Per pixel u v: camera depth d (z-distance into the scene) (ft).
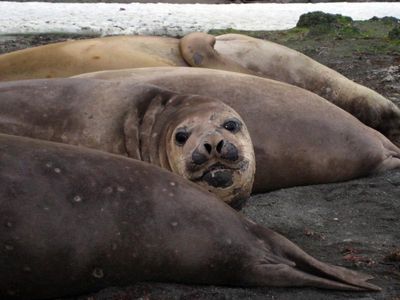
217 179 17.98
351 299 15.48
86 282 14.52
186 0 112.47
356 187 23.26
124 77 23.31
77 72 26.94
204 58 28.63
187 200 15.07
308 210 21.26
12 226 13.62
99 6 94.89
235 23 76.95
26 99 20.25
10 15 79.71
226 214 15.43
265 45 30.40
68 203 14.03
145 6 96.89
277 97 23.48
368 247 18.38
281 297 15.39
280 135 22.79
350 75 42.22
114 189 14.48
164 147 19.25
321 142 23.36
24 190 13.83
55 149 14.65
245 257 15.34
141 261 14.60
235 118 19.16
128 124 19.99
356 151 23.99
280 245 15.85
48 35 64.18
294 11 92.02
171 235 14.67
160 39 29.68
